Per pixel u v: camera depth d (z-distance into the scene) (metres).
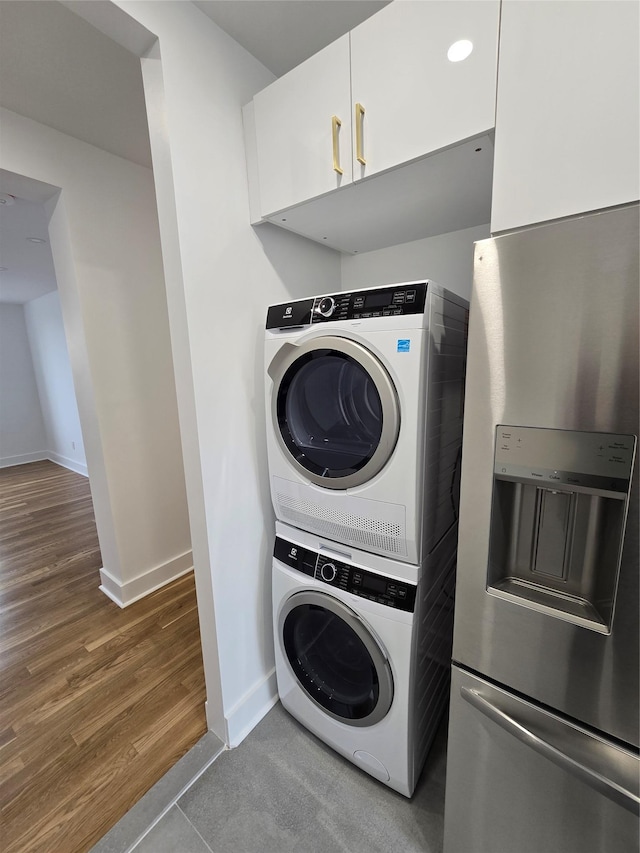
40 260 3.45
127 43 1.03
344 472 1.11
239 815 1.19
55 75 1.38
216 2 1.09
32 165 1.68
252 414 1.40
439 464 1.13
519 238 0.70
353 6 1.12
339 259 1.85
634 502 0.65
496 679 0.86
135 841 1.13
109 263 2.01
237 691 1.44
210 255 1.20
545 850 0.86
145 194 2.14
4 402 5.56
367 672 1.22
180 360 1.19
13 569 2.67
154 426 2.32
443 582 1.28
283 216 1.30
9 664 1.83
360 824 1.16
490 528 0.81
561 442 0.71
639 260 0.60
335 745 1.32
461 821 0.98
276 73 1.40
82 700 1.62
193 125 1.12
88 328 1.97
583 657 0.74
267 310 1.36
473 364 0.79
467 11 0.82
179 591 2.38
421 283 0.94
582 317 0.66
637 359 0.62
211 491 1.27
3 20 1.13
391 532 1.05
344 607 1.16
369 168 1.04
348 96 1.04
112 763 1.36
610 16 0.66
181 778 1.29
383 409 0.99
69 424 5.28
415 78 0.92
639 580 0.66
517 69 0.77
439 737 1.45
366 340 1.00
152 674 1.76
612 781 0.72
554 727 0.79
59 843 1.14
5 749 1.42
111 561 2.29
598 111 0.69
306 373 1.23
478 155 0.94
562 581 0.81
